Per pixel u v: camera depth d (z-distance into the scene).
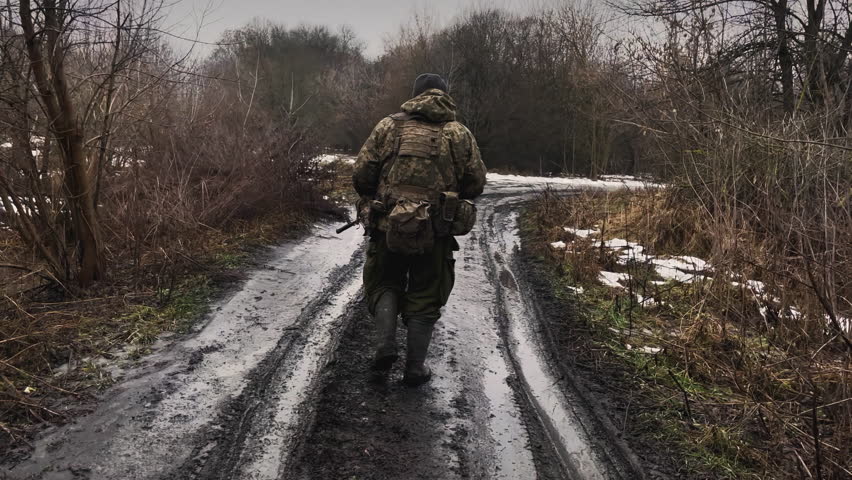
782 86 6.62
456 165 3.20
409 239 2.99
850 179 3.85
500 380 3.50
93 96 4.09
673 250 6.80
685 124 6.58
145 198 5.48
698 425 3.01
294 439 2.71
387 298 3.21
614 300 5.04
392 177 3.15
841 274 3.52
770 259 4.49
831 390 3.21
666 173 8.04
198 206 6.14
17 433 2.54
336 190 10.49
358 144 29.70
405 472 2.52
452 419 2.99
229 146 6.82
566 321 4.58
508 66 25.69
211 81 6.64
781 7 7.26
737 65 6.58
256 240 6.30
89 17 3.85
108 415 2.75
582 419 3.07
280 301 4.58
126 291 4.30
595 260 6.26
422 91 3.36
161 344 3.58
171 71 4.92
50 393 2.88
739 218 5.02
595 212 9.05
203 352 3.53
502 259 6.61
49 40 3.76
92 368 3.15
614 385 3.47
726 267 4.75
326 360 3.57
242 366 3.40
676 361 3.82
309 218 7.80
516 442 2.83
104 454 2.46
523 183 16.52
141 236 4.82
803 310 4.00
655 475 2.61
